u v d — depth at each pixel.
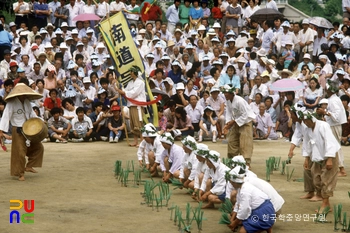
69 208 25.78
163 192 27.81
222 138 46.59
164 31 59.50
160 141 30.36
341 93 49.88
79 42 55.34
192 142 27.98
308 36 59.19
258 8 65.38
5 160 37.16
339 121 34.22
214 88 46.09
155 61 55.19
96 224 23.33
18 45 56.19
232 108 33.69
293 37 58.84
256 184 23.12
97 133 46.00
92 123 46.09
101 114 45.78
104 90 47.78
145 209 25.89
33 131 31.31
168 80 48.78
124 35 43.62
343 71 51.56
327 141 25.33
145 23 61.56
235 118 33.75
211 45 57.41
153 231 22.53
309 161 27.69
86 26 59.19
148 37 58.69
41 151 32.88
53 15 61.78
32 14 60.41
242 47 58.03
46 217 24.22
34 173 33.38
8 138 43.50
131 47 43.50
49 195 28.22
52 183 30.86
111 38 43.69
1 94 46.78
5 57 51.69
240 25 63.38
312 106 48.53
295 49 59.22
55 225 23.06
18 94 31.16
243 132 33.72
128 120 46.34
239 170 21.67
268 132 47.28
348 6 65.88
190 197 28.28
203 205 26.56
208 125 46.25
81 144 44.25
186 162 28.41
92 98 49.00
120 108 45.62
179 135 43.75
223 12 64.06
